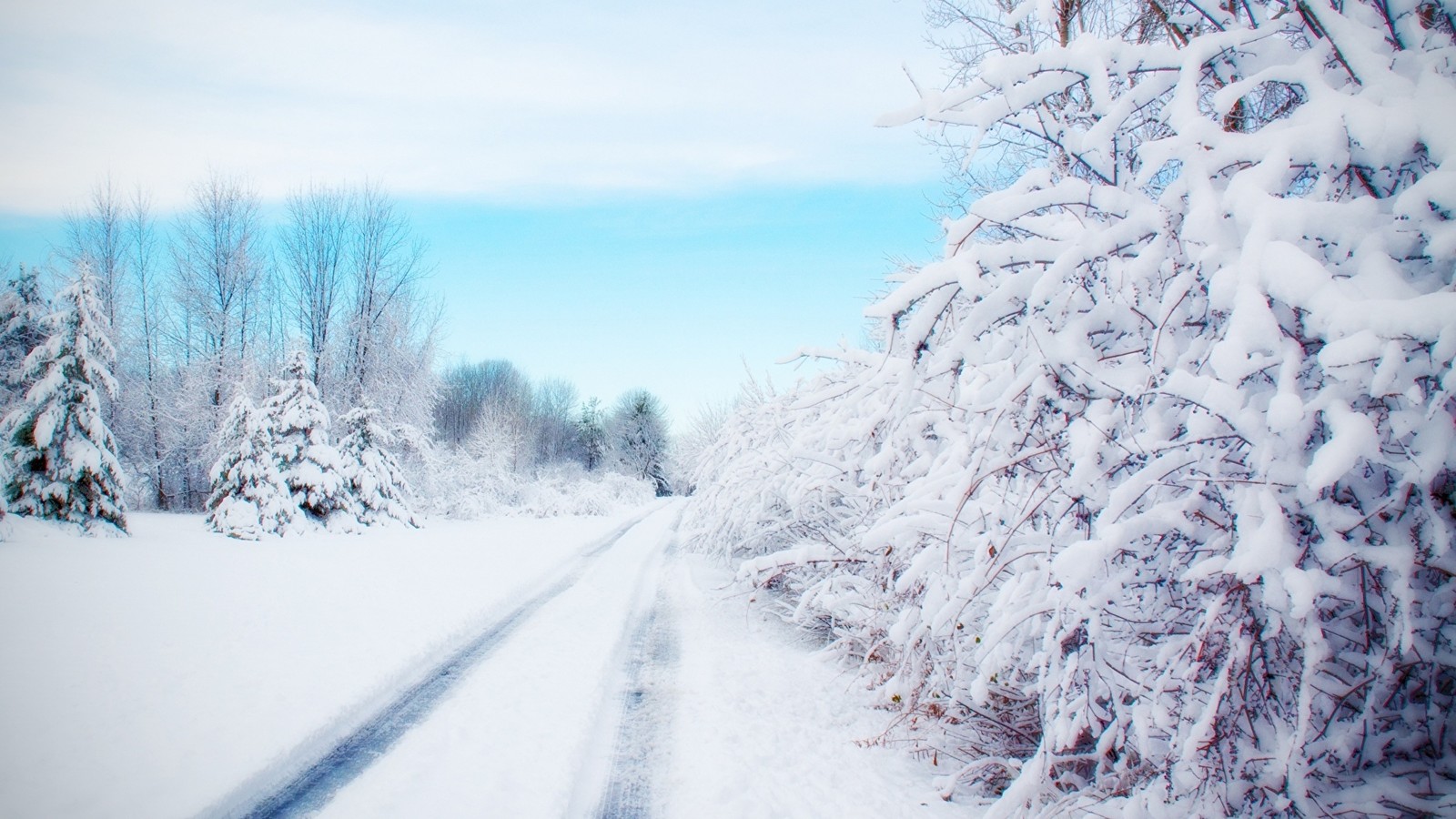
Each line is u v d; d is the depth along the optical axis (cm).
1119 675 269
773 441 896
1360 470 212
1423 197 191
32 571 882
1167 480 247
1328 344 187
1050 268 251
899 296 279
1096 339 280
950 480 356
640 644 712
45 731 396
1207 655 230
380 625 705
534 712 484
